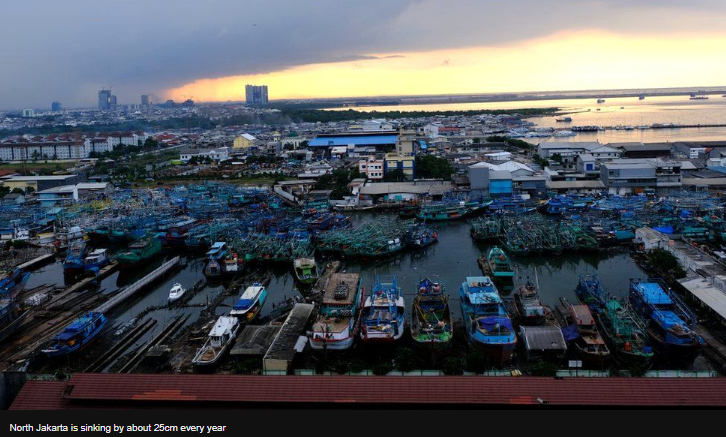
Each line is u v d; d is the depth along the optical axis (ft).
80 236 331.16
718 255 245.04
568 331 162.81
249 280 243.81
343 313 175.01
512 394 129.59
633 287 190.70
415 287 230.27
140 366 164.25
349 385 133.69
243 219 334.65
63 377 155.22
